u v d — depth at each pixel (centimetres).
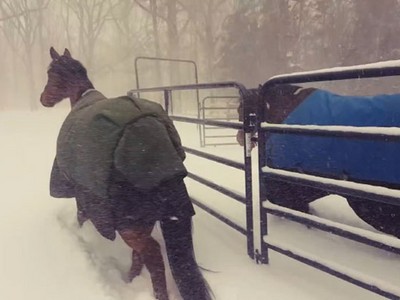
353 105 316
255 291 292
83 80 358
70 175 297
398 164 287
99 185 255
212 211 405
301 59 2611
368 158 301
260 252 339
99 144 260
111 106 276
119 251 365
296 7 2733
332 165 323
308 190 381
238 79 2747
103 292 287
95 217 265
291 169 353
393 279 302
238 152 838
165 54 3281
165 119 279
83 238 380
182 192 263
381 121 296
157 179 252
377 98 311
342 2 2450
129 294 297
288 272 320
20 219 421
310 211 429
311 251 354
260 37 2709
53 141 1079
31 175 651
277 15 2686
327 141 323
